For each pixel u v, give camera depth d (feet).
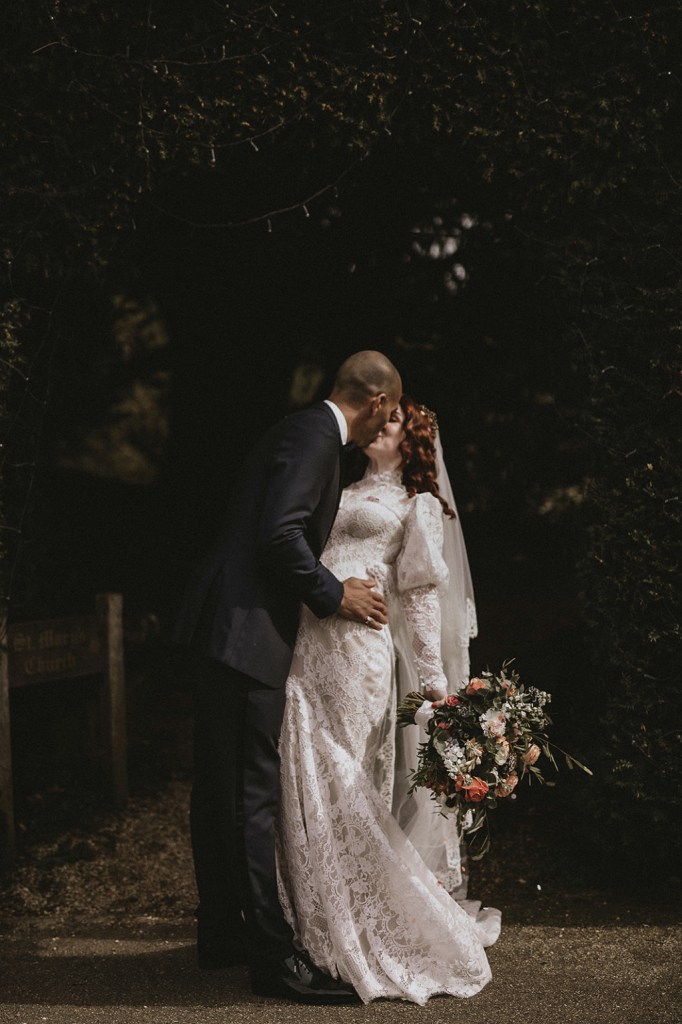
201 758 10.67
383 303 26.27
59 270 14.44
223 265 25.36
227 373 27.43
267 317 26.63
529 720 10.71
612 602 14.02
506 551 27.55
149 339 29.25
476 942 10.93
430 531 11.37
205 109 14.05
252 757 10.57
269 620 10.61
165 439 31.12
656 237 13.80
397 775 12.64
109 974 11.26
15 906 13.88
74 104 14.03
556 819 16.55
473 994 10.54
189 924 13.07
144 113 14.02
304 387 31.09
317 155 15.29
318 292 26.04
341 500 11.80
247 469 11.25
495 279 25.36
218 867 10.68
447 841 12.55
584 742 19.12
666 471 13.80
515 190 14.28
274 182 20.45
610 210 14.03
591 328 14.15
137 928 12.94
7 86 13.89
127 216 14.51
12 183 14.07
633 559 13.88
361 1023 9.89
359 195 23.29
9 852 15.05
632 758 14.02
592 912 13.06
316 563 10.52
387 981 10.57
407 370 27.35
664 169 13.73
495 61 13.87
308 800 10.65
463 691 10.78
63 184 14.20
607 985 10.70
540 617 24.39
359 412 11.07
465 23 13.78
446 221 24.44
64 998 10.61
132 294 27.71
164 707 21.09
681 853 14.02
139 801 18.03
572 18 13.79
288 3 13.88
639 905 13.30
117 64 13.93
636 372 14.02
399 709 11.32
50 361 15.20
